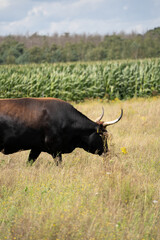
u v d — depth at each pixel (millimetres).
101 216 15195
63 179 20500
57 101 24109
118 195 17719
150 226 14844
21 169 22984
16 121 22891
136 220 15195
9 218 15266
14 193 18406
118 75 78125
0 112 22781
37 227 14117
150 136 34438
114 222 14828
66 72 79438
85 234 13789
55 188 18953
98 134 24719
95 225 14141
